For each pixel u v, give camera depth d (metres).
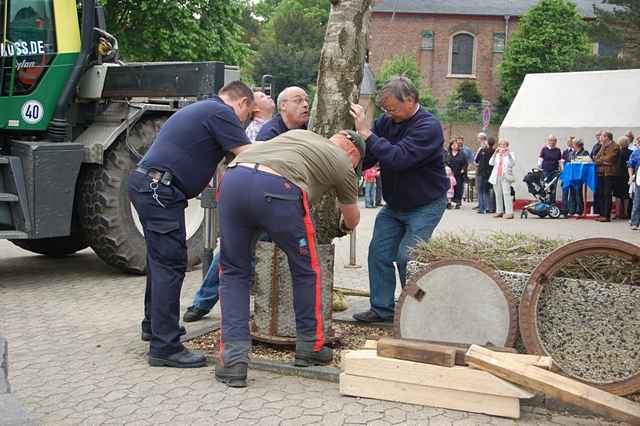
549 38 51.97
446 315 4.35
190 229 8.27
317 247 4.47
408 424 3.71
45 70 7.48
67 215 7.37
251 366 4.54
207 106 4.64
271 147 4.27
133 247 7.80
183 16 22.03
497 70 55.00
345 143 4.52
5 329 5.64
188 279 7.86
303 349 4.41
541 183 17.53
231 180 4.22
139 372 4.51
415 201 5.36
